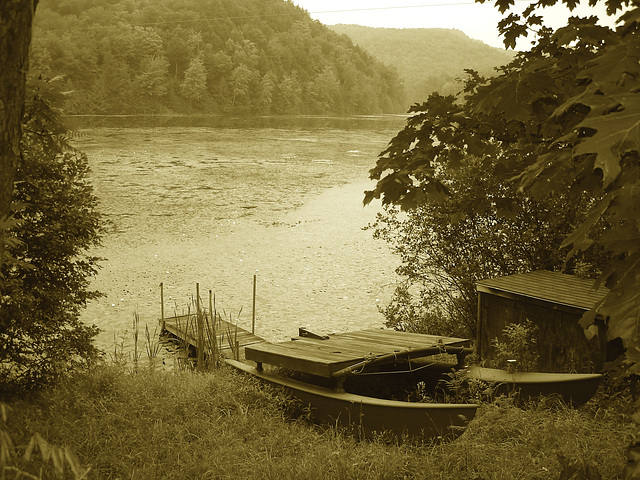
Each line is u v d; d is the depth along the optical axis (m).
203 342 9.93
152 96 158.25
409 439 5.63
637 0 2.56
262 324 13.27
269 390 6.83
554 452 5.02
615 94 1.68
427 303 11.45
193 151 58.84
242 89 175.25
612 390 6.63
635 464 1.95
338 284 16.52
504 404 6.03
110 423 5.85
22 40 3.20
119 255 18.88
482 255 10.62
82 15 189.75
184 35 190.38
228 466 4.99
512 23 5.18
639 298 1.75
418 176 4.67
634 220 1.76
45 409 6.20
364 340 7.33
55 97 5.98
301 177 40.66
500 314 8.20
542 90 3.65
